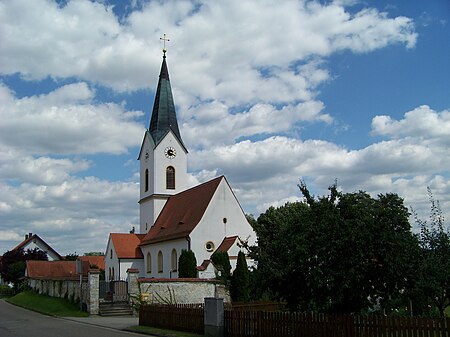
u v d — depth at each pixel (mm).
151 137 77625
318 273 20109
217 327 23969
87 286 41656
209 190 62156
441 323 16391
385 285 20203
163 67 80750
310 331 20156
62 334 26984
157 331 27203
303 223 21172
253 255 22375
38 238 113062
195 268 55531
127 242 73438
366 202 20812
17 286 90438
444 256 22047
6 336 26422
